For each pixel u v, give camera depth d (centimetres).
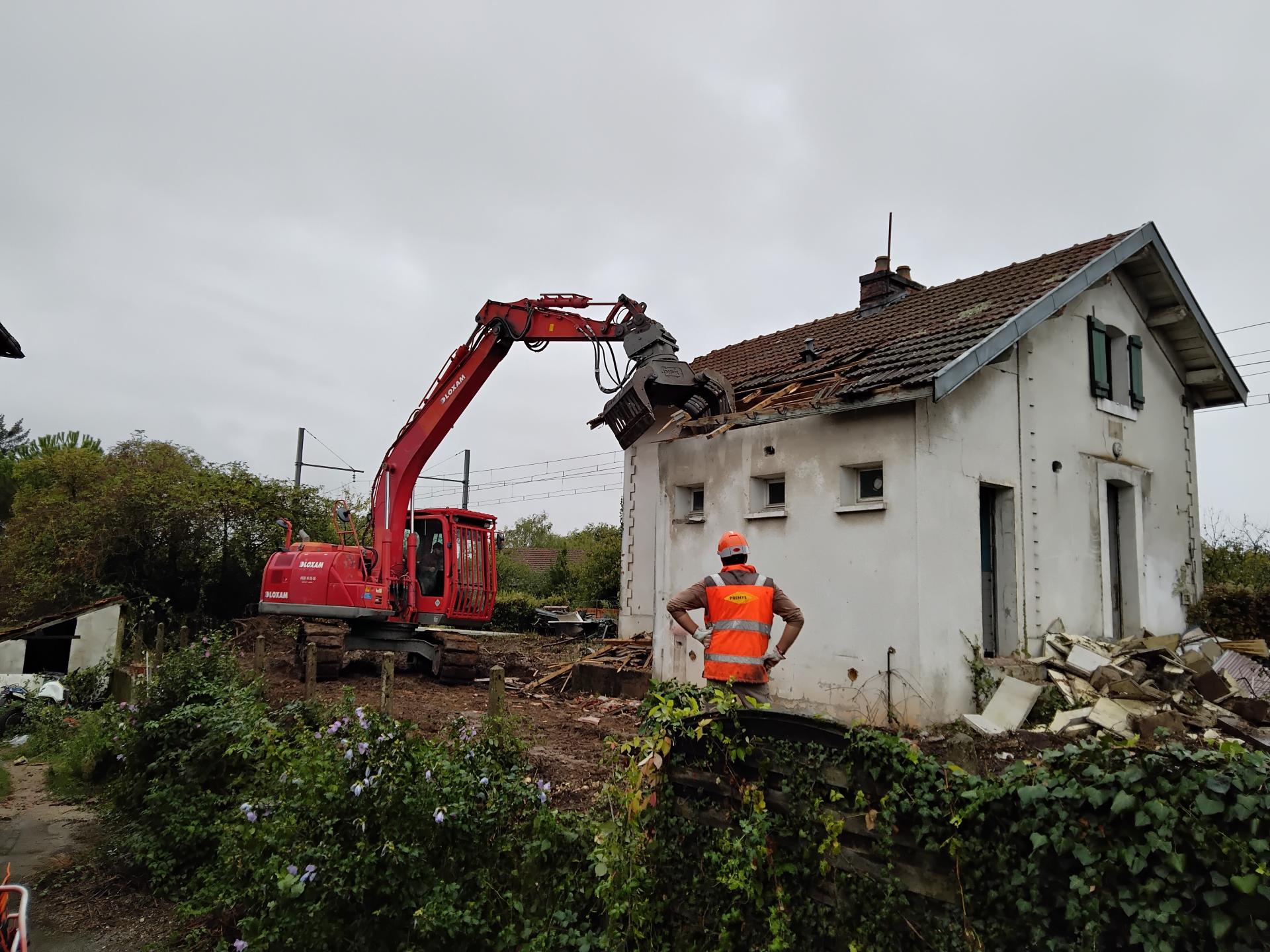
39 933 529
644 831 423
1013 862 298
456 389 1315
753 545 1026
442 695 1175
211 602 2241
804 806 367
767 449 1023
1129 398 1197
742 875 367
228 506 2241
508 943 409
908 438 870
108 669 1366
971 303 1126
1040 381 1040
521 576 4153
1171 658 916
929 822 322
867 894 337
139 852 603
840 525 928
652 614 1343
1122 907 266
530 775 672
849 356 1111
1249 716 852
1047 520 1019
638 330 1148
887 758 338
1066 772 296
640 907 400
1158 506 1229
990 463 952
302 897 422
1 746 1092
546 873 439
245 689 776
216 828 580
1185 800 267
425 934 401
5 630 1453
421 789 452
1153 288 1233
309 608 1330
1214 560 1570
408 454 1352
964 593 891
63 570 2112
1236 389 1320
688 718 422
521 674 1414
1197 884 256
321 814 454
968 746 373
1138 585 1152
